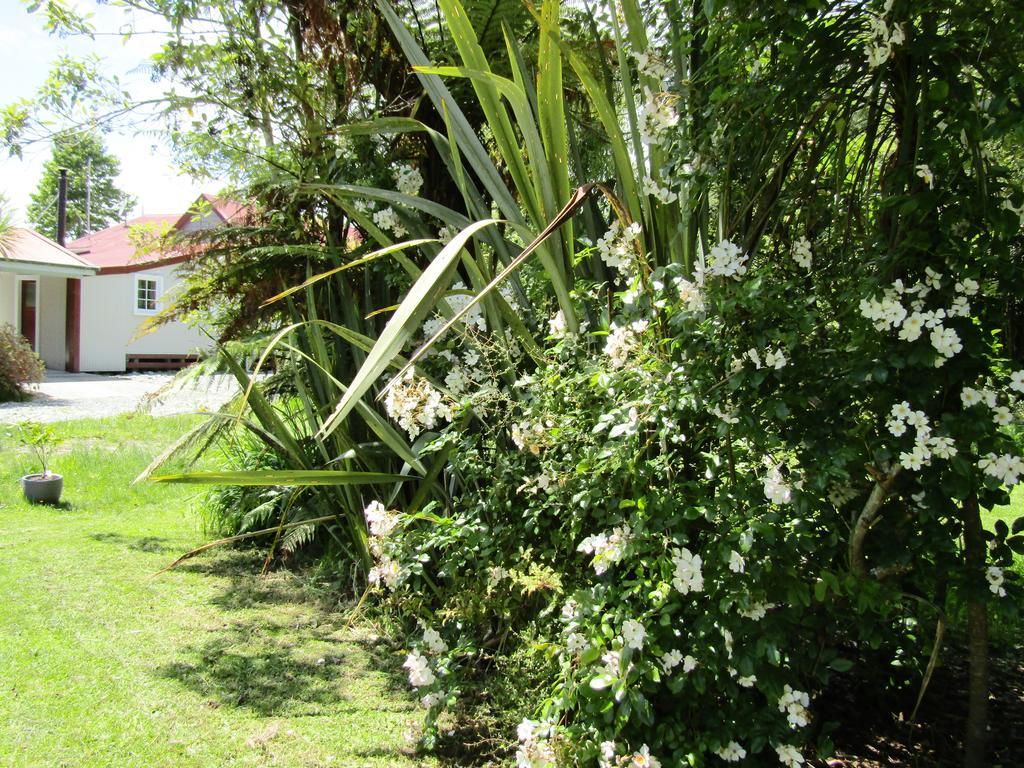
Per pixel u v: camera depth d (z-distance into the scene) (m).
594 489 1.67
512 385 2.21
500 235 2.33
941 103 1.41
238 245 3.32
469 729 1.98
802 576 1.51
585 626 1.66
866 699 2.09
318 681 2.28
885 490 1.42
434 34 3.23
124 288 14.11
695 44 1.84
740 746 1.48
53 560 3.37
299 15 3.17
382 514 2.10
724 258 1.47
